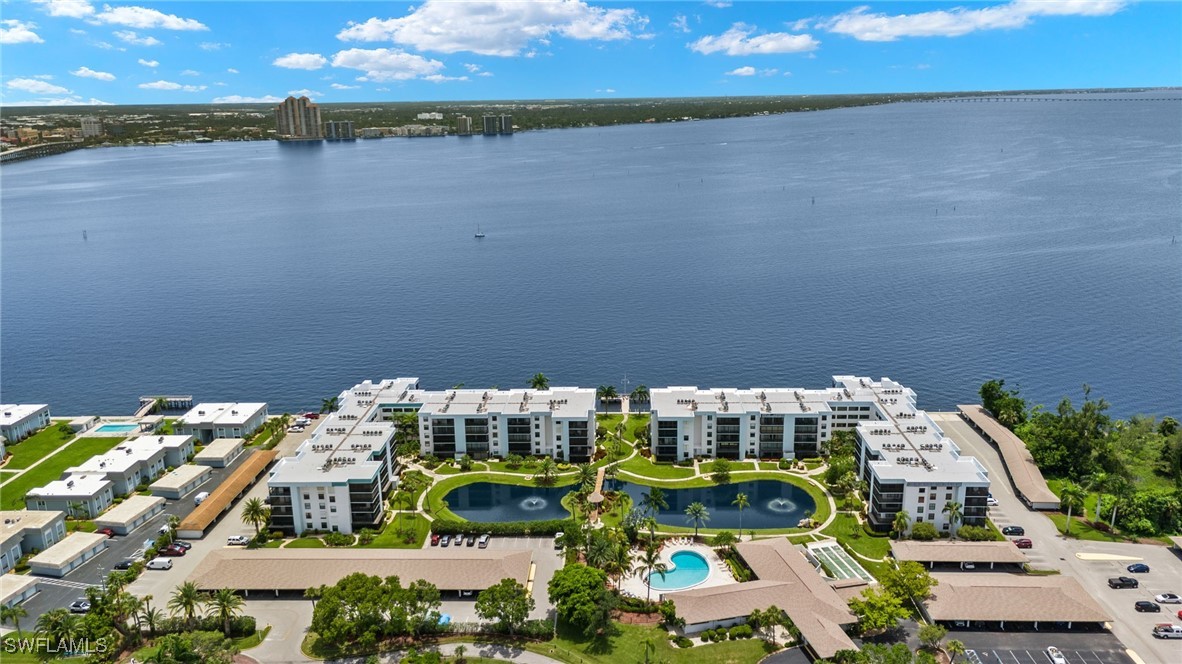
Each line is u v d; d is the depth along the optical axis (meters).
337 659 133.88
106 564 166.38
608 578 156.75
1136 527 171.50
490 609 137.62
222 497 190.25
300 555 158.88
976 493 171.25
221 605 137.25
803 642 135.25
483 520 184.62
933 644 133.88
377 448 191.12
